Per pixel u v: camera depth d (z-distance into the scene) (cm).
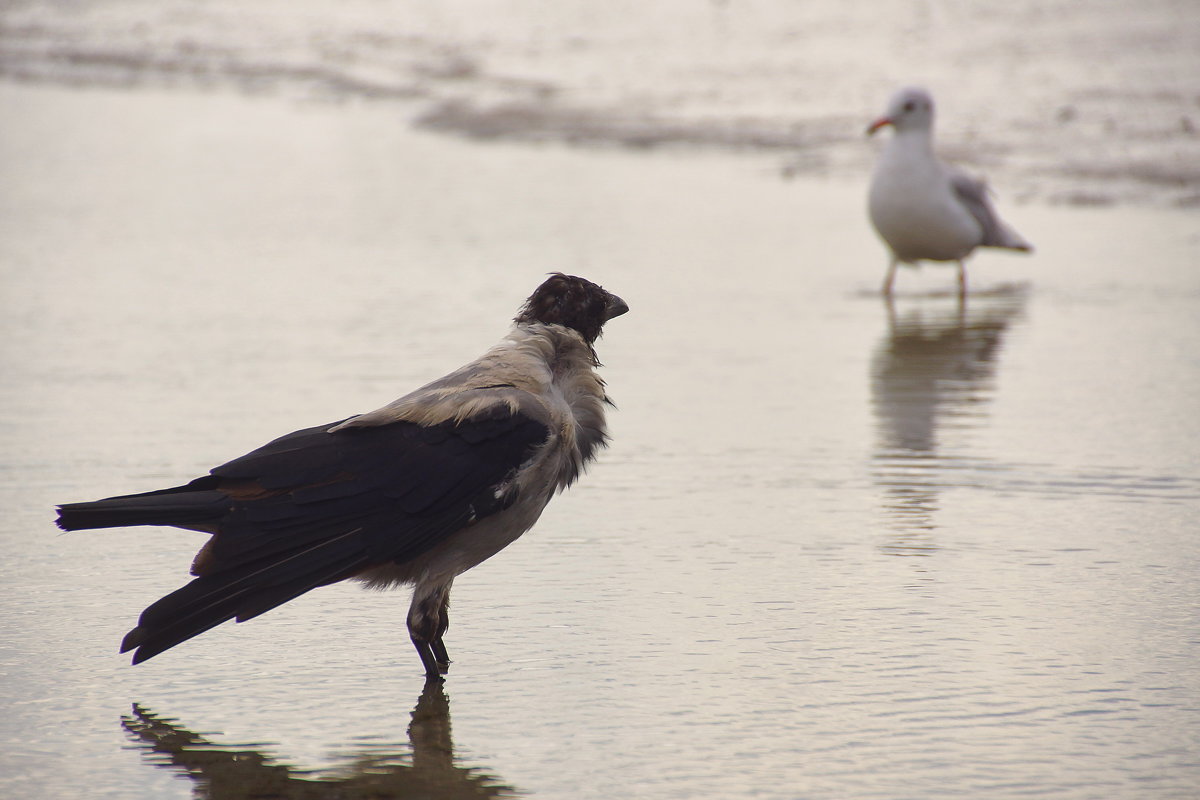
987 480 1145
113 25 6106
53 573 950
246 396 1409
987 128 2986
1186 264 2048
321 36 5475
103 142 3612
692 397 1432
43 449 1236
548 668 805
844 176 2845
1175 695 749
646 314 1820
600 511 1082
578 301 861
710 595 905
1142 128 2889
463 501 781
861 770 677
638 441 1274
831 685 770
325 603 926
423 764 699
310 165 3191
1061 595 894
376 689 787
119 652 823
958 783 662
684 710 746
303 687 791
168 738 729
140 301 1897
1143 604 877
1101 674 776
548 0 5628
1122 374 1495
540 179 2917
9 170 3167
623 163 3077
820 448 1244
